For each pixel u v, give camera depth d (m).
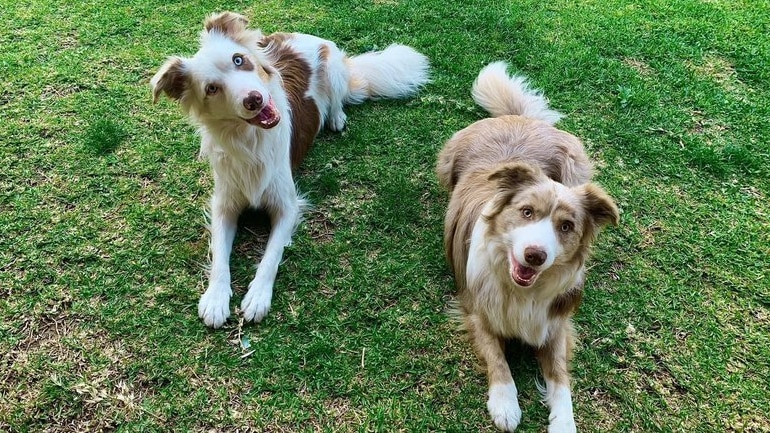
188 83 3.15
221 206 3.65
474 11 5.94
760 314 3.40
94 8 5.77
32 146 4.22
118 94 4.73
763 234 3.86
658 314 3.39
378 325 3.30
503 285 2.90
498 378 2.93
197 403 2.88
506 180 2.79
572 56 5.36
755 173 4.29
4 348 3.04
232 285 3.46
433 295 3.48
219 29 3.27
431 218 3.95
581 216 2.68
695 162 4.36
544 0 6.18
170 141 4.34
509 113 4.53
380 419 2.85
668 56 5.40
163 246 3.63
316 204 4.00
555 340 3.02
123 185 4.00
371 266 3.61
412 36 5.61
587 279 3.57
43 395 2.85
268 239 3.73
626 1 6.18
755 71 5.23
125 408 2.84
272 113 3.17
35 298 3.29
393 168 4.30
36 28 5.43
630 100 4.86
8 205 3.80
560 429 2.76
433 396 2.97
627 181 4.23
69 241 3.61
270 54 4.17
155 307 3.29
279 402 2.91
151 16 5.70
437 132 4.62
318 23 5.73
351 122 4.73
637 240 3.81
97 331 3.15
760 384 3.06
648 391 3.03
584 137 4.56
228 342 3.15
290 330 3.24
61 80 4.82
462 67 5.22
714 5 6.14
